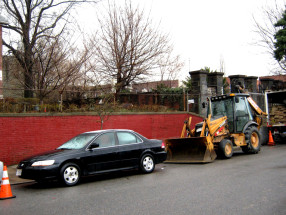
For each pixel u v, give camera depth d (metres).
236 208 6.05
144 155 10.73
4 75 22.47
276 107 19.03
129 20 22.73
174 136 20.09
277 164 11.18
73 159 9.10
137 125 18.09
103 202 6.93
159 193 7.56
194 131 13.88
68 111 15.35
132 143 10.57
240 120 14.48
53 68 19.28
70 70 19.94
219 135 13.23
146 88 25.30
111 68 23.22
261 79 29.17
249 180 8.61
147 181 9.28
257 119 15.80
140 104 19.52
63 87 17.72
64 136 14.81
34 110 14.26
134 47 22.72
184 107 21.19
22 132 13.48
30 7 19.94
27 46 18.92
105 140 10.02
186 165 12.20
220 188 7.80
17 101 14.02
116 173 11.24
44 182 10.11
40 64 18.66
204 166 11.57
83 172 9.29
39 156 9.06
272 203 6.33
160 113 19.41
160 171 11.13
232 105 14.34
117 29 22.77
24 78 19.11
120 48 22.84
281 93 18.70
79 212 6.20
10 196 7.79
